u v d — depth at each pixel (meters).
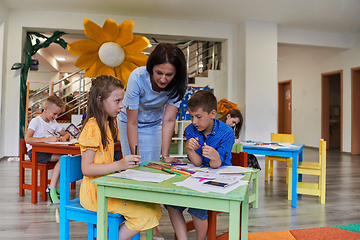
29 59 5.58
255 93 5.93
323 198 2.73
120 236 1.26
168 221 2.23
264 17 5.74
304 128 8.58
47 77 10.59
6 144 5.43
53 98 2.90
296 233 1.97
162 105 1.82
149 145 1.91
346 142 7.10
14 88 5.46
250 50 5.92
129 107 1.67
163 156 1.81
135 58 4.93
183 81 1.57
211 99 1.43
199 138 1.55
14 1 5.05
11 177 3.67
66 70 11.16
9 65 5.43
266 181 3.69
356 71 6.91
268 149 2.71
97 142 1.25
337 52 7.34
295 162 2.62
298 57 8.79
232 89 6.21
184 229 1.43
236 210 0.91
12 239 1.83
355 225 2.14
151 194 1.02
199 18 5.85
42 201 2.67
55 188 2.62
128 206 1.22
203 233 1.50
